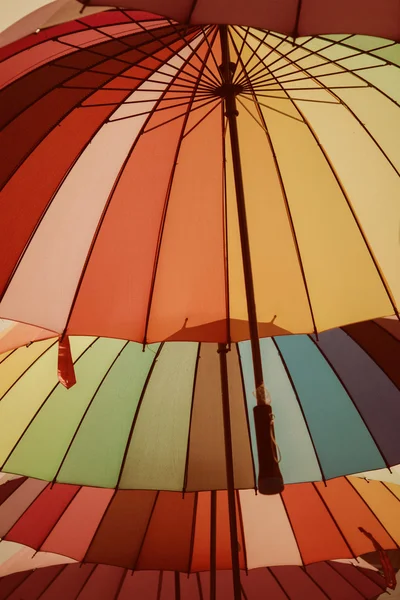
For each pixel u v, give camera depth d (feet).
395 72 6.71
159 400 9.18
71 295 6.46
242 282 6.97
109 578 11.85
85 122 6.92
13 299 6.23
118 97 6.98
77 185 6.90
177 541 10.19
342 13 4.40
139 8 4.19
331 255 7.07
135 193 7.09
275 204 7.36
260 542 10.47
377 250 7.00
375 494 10.98
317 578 12.41
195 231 7.13
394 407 9.05
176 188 7.25
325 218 7.23
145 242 6.95
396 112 7.11
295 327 6.74
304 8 4.40
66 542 9.98
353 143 7.31
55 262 6.56
